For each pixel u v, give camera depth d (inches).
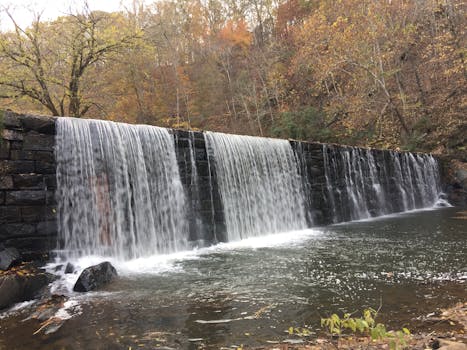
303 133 922.7
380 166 671.8
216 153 426.9
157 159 370.0
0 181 263.7
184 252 356.8
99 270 242.4
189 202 390.0
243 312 188.1
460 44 919.0
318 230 477.7
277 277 250.7
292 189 515.5
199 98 1234.6
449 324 160.4
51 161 294.5
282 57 1214.3
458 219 510.3
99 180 322.3
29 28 594.9
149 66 1112.8
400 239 376.8
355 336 155.0
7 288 204.4
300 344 148.8
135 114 1074.1
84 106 718.5
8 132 271.7
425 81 1039.0
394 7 1027.9
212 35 1389.0
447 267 260.2
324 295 210.4
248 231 443.5
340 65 1016.2
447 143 858.8
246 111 1167.0
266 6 1481.3
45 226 283.6
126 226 333.4
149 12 1174.3
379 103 1021.2
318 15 1034.7
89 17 653.9
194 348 150.0
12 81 593.0
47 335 165.9
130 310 194.4
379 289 217.5
